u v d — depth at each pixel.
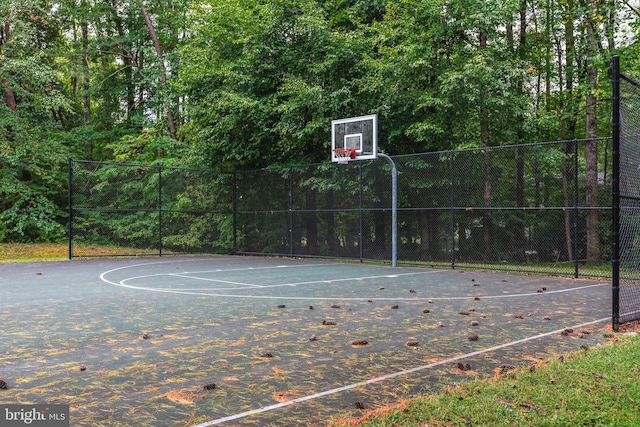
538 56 23.45
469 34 19.66
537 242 20.84
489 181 19.17
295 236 21.14
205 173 23.83
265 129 20.70
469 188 18.95
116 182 26.94
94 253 23.91
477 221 19.16
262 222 22.27
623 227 7.68
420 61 17.89
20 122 27.75
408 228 19.55
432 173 19.03
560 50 23.06
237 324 7.63
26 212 28.47
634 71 18.64
